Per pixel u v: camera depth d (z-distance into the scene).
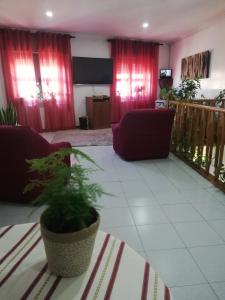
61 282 0.81
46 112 5.99
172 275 1.47
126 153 3.54
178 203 2.36
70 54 5.91
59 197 0.75
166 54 6.93
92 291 0.78
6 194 2.30
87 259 0.83
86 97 6.40
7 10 4.07
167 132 3.55
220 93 4.50
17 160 2.09
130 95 6.68
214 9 4.14
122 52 6.32
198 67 5.43
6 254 0.95
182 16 4.49
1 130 1.96
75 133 5.82
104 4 3.84
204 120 3.04
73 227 0.75
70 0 3.66
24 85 5.64
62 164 0.83
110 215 2.15
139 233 1.89
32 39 5.55
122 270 0.88
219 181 2.73
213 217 2.11
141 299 0.76
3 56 5.31
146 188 2.70
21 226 1.15
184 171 3.21
